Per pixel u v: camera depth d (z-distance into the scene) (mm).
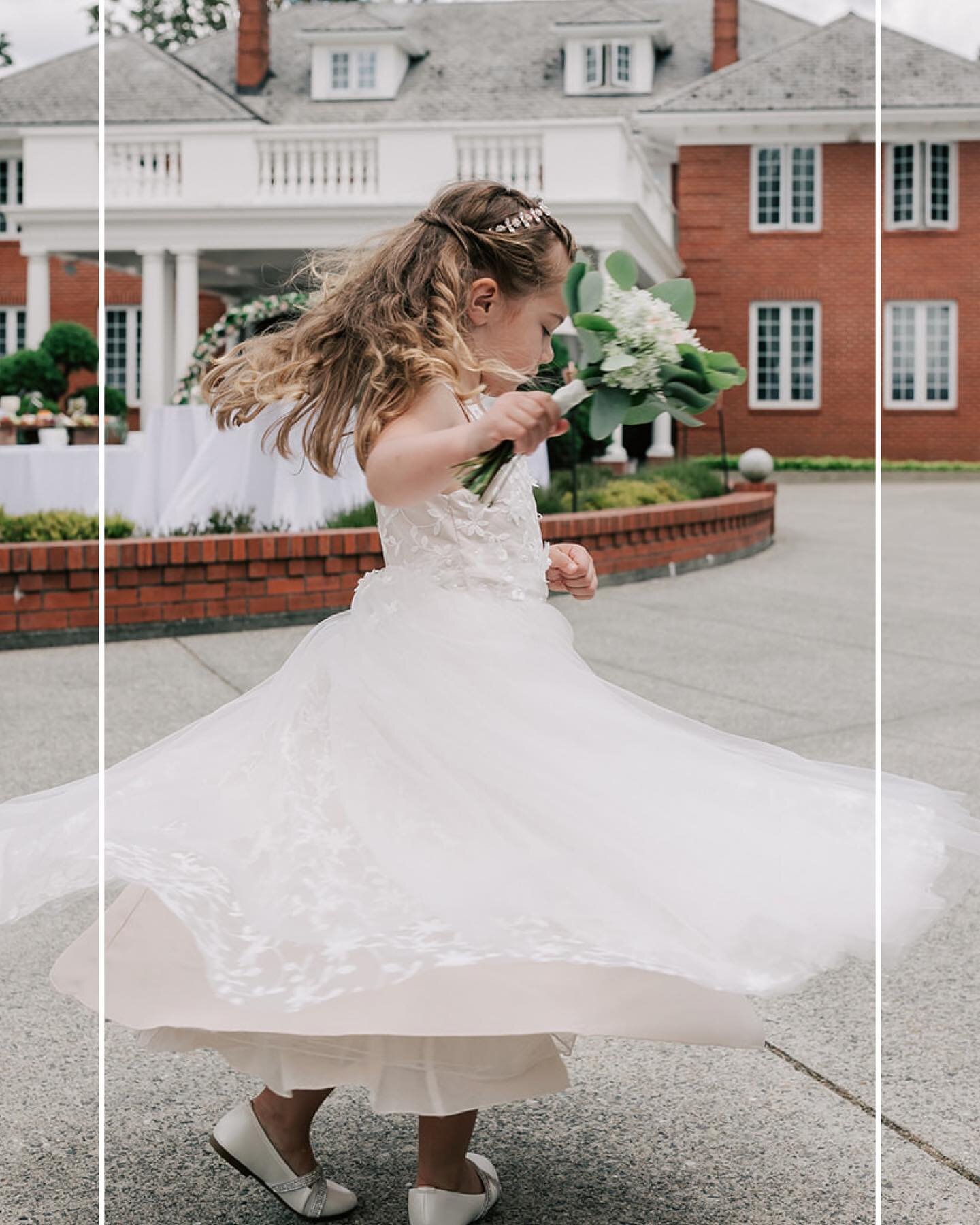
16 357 13523
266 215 16609
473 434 1794
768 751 2119
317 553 7219
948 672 6207
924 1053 2615
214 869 1832
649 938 1706
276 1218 2057
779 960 1700
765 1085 2488
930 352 23281
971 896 3502
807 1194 2107
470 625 1972
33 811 2045
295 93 24375
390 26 23578
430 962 1659
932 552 10836
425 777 1867
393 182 16625
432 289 2002
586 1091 2471
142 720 5199
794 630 7262
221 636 6992
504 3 25672
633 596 8375
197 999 1838
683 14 26047
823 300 23141
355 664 1970
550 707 1925
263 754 1993
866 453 23297
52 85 22719
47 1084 2498
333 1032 1752
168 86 21734
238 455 8164
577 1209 2064
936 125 22734
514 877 1776
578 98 24094
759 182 23141
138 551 6855
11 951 3139
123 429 10156
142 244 17062
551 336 2166
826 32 23406
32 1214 2062
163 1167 2207
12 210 17125
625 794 1854
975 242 22938
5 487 8781
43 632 6750
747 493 11883
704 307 23312
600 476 11703
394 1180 2162
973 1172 2172
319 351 2055
